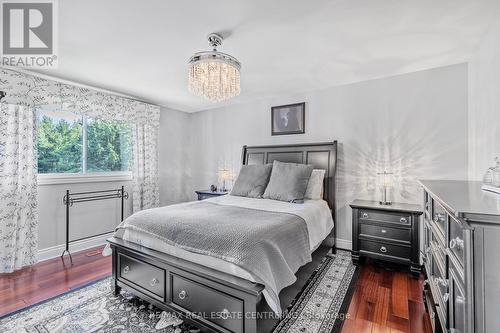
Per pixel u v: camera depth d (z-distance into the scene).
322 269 2.66
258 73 2.86
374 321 1.79
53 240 3.03
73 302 2.05
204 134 4.67
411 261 2.47
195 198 4.78
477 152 2.31
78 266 2.77
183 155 4.75
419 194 2.81
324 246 2.76
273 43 2.15
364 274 2.54
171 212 2.22
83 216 3.31
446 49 2.28
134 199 3.80
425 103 2.78
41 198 2.93
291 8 1.65
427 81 2.77
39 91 2.73
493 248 0.89
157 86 3.27
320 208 2.72
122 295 2.16
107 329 1.71
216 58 1.96
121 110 3.58
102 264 2.82
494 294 0.89
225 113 4.39
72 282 2.40
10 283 2.38
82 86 3.21
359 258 2.82
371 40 2.11
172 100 3.99
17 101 2.57
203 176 4.70
